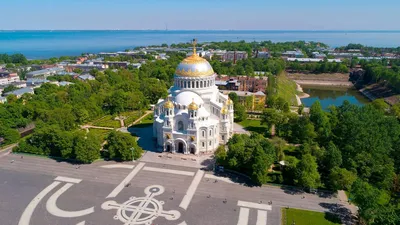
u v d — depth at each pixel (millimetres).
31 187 130625
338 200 122500
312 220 109938
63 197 123250
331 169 130500
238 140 152750
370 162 132250
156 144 175625
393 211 96125
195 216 111812
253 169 132125
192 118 157000
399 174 130000
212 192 127750
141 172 144000
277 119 184500
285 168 139875
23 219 109125
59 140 155750
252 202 120812
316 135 170000
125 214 112625
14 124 190750
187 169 147000
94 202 119938
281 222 108688
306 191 128750
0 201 120125
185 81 176500
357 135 143500
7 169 146625
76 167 148875
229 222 108500
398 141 148875
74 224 106750
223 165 146750
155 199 122312
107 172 144000
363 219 106625
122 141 153125
